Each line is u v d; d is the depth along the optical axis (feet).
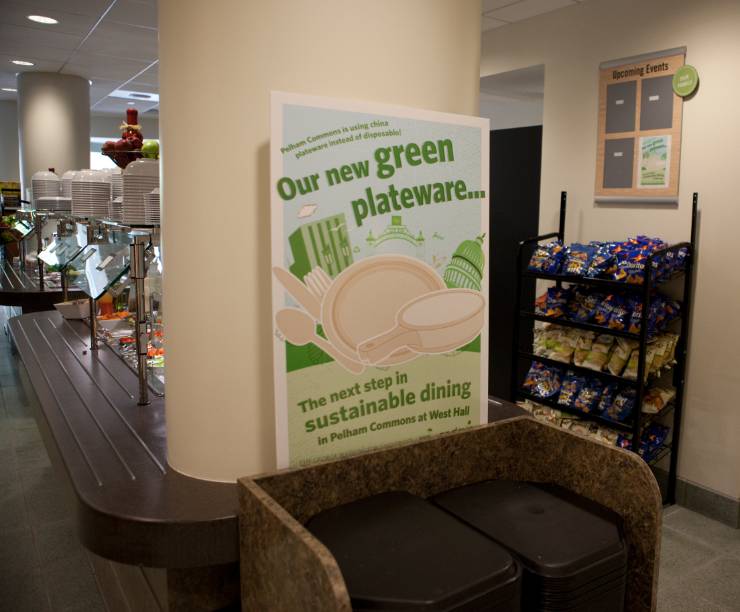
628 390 10.71
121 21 16.29
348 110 4.21
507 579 3.52
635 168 11.29
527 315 11.63
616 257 10.23
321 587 2.97
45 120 24.13
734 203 10.00
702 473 10.86
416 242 4.55
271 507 3.47
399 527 3.92
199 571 4.36
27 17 16.08
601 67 11.68
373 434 4.50
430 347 4.70
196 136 4.28
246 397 4.48
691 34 10.34
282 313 4.09
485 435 4.93
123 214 8.07
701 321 10.61
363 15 4.39
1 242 21.54
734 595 8.58
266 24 4.18
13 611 7.91
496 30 13.75
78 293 14.60
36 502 10.81
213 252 4.35
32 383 7.49
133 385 7.29
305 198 4.10
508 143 14.71
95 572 8.46
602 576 3.90
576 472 4.70
